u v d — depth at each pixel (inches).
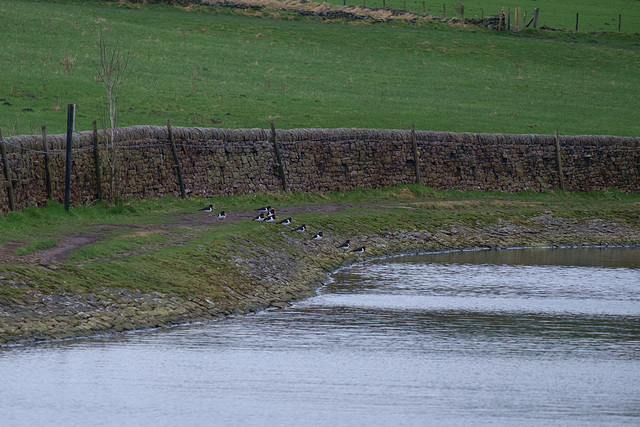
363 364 3211.1
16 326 3272.6
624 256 6092.5
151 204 5551.2
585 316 4109.3
